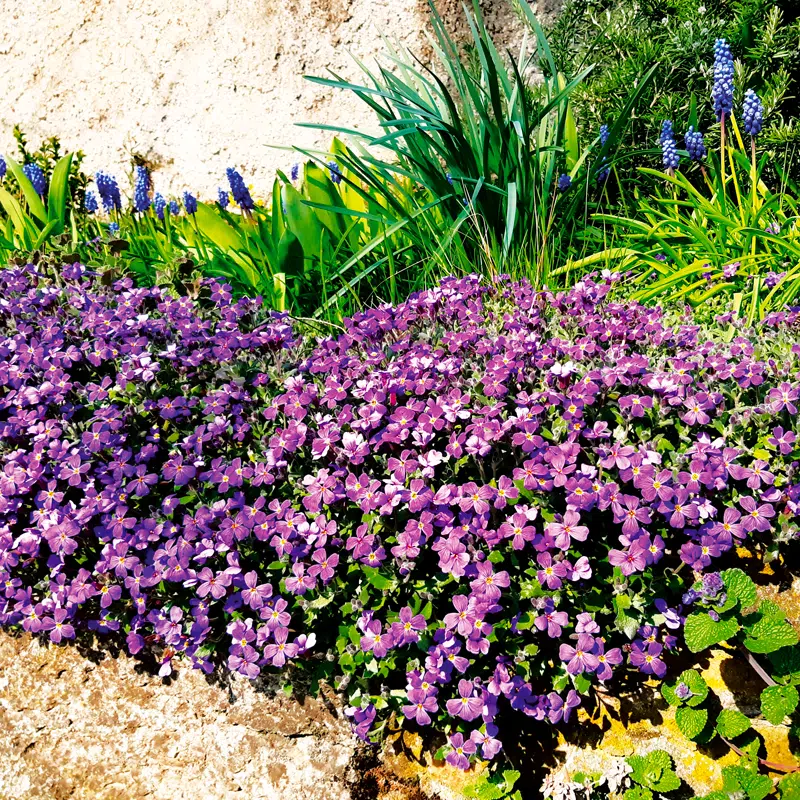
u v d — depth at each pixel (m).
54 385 2.52
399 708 2.04
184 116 6.24
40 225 5.06
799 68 4.38
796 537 1.96
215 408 2.42
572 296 2.84
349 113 5.72
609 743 1.92
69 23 6.71
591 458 2.04
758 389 2.23
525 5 4.09
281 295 3.76
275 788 2.13
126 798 2.29
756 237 3.55
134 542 2.19
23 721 2.46
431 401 2.27
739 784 1.72
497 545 1.97
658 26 4.70
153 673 2.34
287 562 2.06
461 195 3.85
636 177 4.66
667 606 1.91
